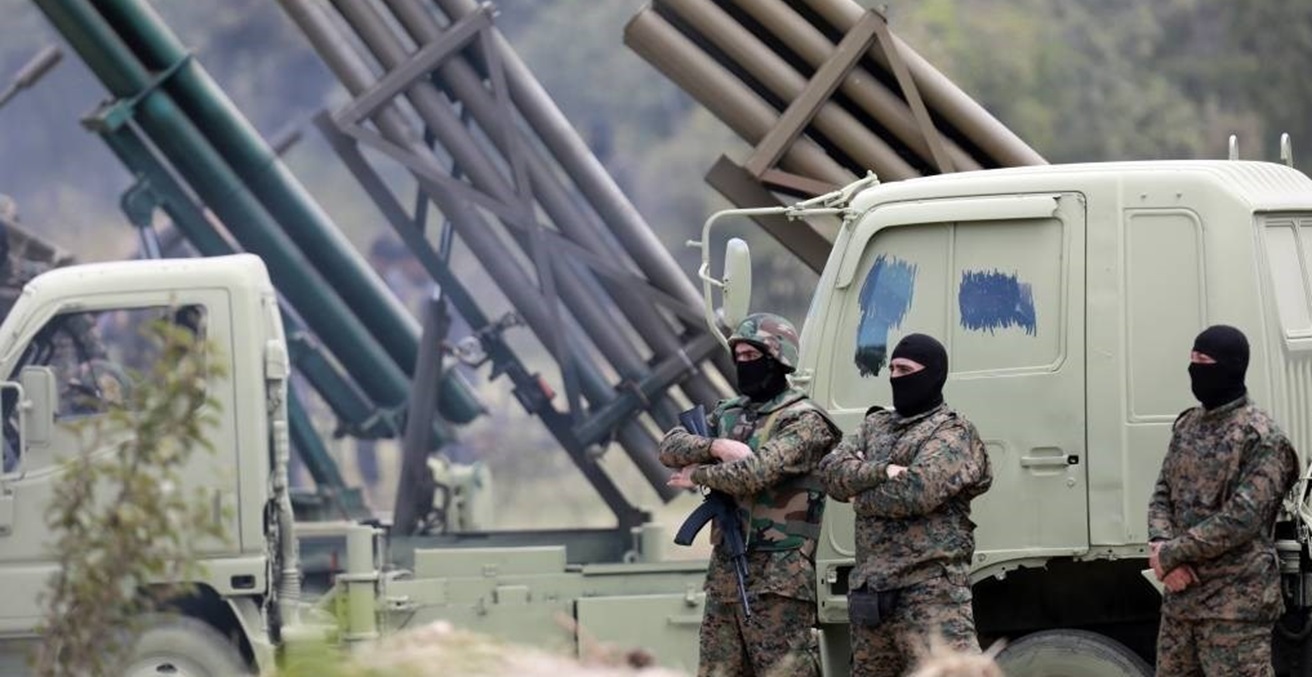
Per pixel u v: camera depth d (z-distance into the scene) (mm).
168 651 35375
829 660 31828
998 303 30750
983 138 38938
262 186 49125
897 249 31406
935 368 28641
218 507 35719
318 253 49938
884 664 28781
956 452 28109
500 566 40656
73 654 23438
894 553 28422
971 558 28844
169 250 55250
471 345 47500
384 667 21734
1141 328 30141
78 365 37062
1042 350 30469
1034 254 30688
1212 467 27672
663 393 46312
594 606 39094
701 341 45719
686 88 40656
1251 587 27609
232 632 36375
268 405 37062
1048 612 31828
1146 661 31812
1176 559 27641
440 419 51938
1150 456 29938
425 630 22375
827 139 39938
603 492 46969
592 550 45844
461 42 45031
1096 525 30031
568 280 46156
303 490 52375
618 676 23141
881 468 28078
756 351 29703
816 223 41969
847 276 31516
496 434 88062
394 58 45719
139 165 49281
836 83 39219
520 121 47250
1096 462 30078
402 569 43750
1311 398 30609
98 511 34438
